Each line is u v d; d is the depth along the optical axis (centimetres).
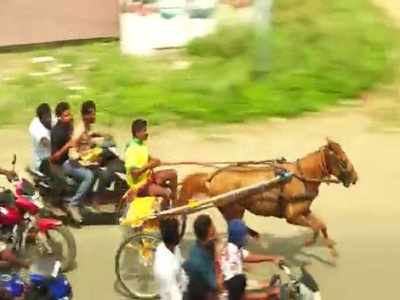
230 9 1842
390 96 1691
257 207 1093
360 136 1545
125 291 1086
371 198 1344
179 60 1814
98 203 1230
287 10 1908
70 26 1930
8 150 1505
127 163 1119
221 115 1611
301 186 1088
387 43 1827
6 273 1018
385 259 1165
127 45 1844
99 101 1653
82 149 1219
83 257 1175
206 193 1099
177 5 1828
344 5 1925
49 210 1183
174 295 870
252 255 1009
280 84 1694
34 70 1805
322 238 1225
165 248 878
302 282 925
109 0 1930
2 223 1078
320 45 1800
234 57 1803
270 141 1529
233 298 859
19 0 1909
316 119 1614
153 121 1598
